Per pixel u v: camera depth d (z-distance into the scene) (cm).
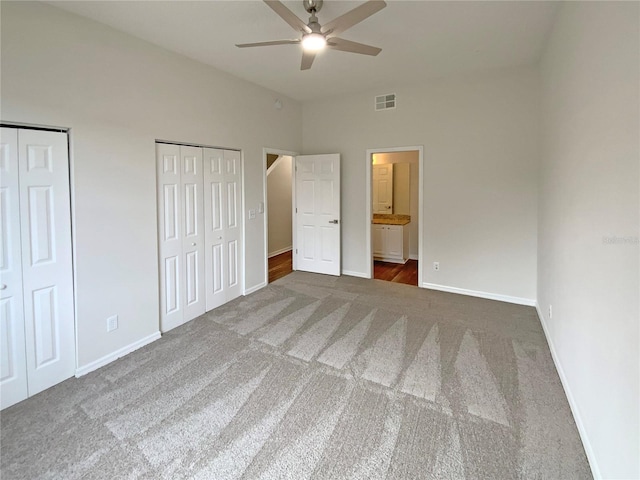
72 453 179
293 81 425
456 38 304
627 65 139
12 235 219
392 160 670
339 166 503
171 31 279
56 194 239
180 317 344
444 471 166
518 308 388
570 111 230
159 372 257
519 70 381
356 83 437
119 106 274
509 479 161
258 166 447
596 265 173
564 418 203
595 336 172
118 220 278
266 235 470
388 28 284
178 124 328
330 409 213
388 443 184
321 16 264
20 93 216
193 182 352
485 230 418
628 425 130
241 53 329
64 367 248
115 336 279
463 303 404
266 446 183
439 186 441
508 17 268
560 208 260
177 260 338
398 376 249
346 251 530
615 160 150
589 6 189
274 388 235
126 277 286
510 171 397
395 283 491
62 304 246
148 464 171
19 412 212
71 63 242
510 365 263
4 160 214
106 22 260
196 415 208
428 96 436
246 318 360
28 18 218
